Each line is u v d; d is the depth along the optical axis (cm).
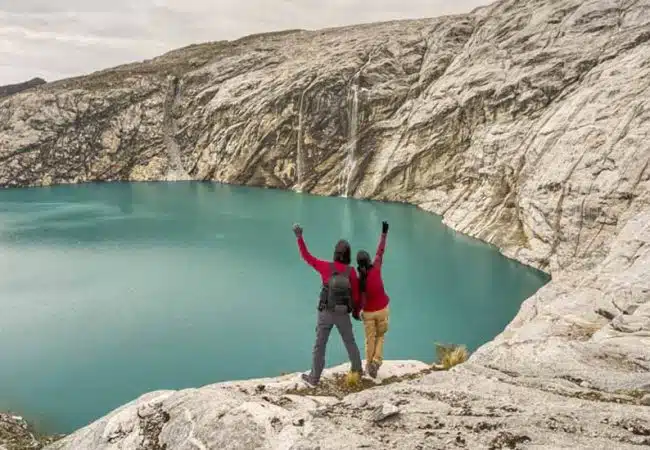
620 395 706
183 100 7444
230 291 2867
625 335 1170
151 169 7012
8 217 4731
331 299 820
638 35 3784
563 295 1900
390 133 5541
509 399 682
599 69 3666
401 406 639
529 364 894
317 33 8025
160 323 2434
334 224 4306
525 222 3347
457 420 586
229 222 4481
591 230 2650
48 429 1555
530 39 4638
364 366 939
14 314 2539
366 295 862
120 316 2519
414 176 5169
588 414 594
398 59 6069
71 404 1719
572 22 4378
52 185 6681
